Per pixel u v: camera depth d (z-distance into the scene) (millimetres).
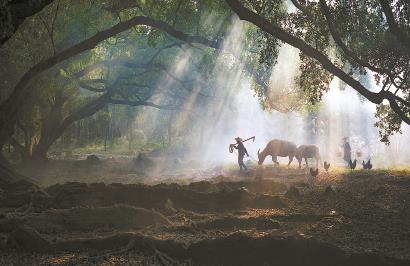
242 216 13672
